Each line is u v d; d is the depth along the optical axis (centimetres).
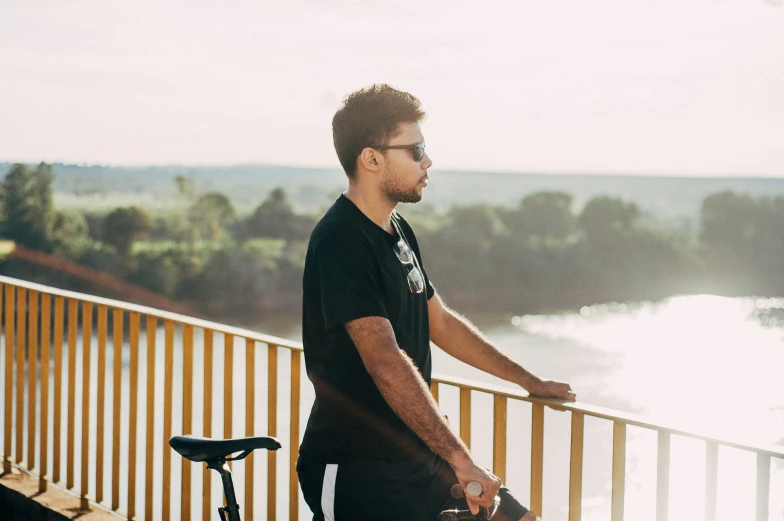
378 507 212
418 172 214
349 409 213
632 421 226
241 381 1227
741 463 305
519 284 5788
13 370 423
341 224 210
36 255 5238
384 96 211
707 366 2261
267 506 316
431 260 6041
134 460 363
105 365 371
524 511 205
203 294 5350
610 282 5703
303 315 221
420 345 223
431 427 198
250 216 5728
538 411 247
